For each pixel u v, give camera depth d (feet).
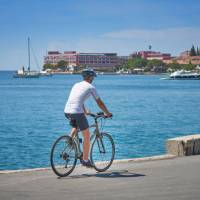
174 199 26.58
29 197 27.12
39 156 78.18
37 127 126.31
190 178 32.40
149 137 104.68
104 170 35.37
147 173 34.45
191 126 131.85
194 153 43.19
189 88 451.94
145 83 618.44
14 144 92.68
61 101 255.91
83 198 26.86
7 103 238.48
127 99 279.69
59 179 32.37
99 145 35.24
